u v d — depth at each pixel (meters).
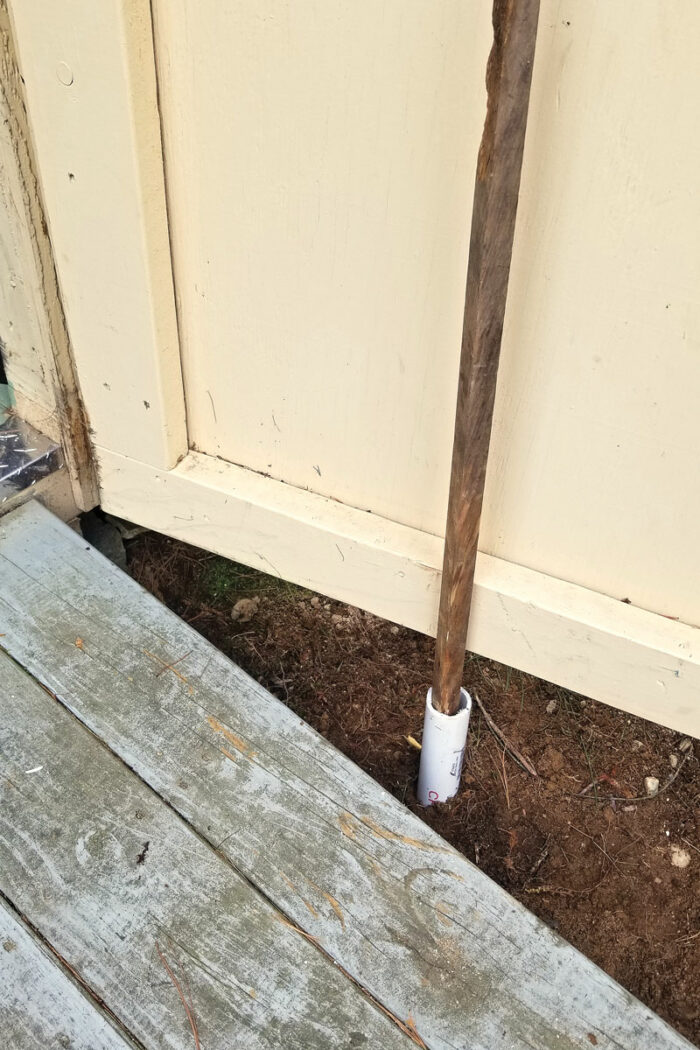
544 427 1.28
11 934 1.15
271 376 1.48
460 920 1.19
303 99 1.16
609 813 1.68
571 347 1.19
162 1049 1.06
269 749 1.37
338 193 1.21
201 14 1.16
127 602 1.57
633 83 0.97
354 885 1.22
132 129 1.25
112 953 1.13
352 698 1.84
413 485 1.46
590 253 1.10
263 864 1.23
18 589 1.58
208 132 1.26
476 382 1.03
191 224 1.37
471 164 1.10
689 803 1.71
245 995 1.10
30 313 1.57
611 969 1.49
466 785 1.70
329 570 1.61
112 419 1.65
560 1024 1.10
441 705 1.43
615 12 0.93
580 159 1.04
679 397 1.16
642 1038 1.10
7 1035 1.06
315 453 1.53
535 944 1.17
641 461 1.24
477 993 1.12
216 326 1.47
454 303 1.22
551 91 1.00
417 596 1.53
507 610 1.46
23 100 1.34
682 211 1.02
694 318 1.09
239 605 2.02
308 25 1.10
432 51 1.04
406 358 1.32
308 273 1.32
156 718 1.40
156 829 1.26
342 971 1.13
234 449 1.63
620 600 1.41
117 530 2.05
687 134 0.97
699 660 1.34
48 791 1.30
